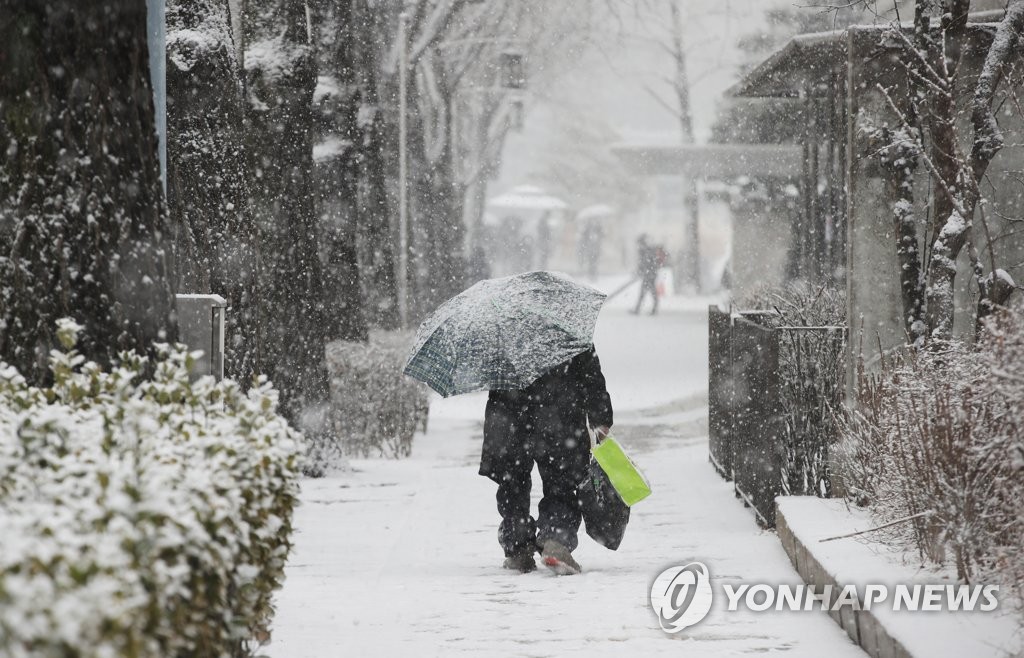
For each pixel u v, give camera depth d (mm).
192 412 17016
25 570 10609
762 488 37031
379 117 94250
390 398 62719
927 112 38281
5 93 20500
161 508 12141
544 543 31406
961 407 24281
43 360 20359
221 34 46656
